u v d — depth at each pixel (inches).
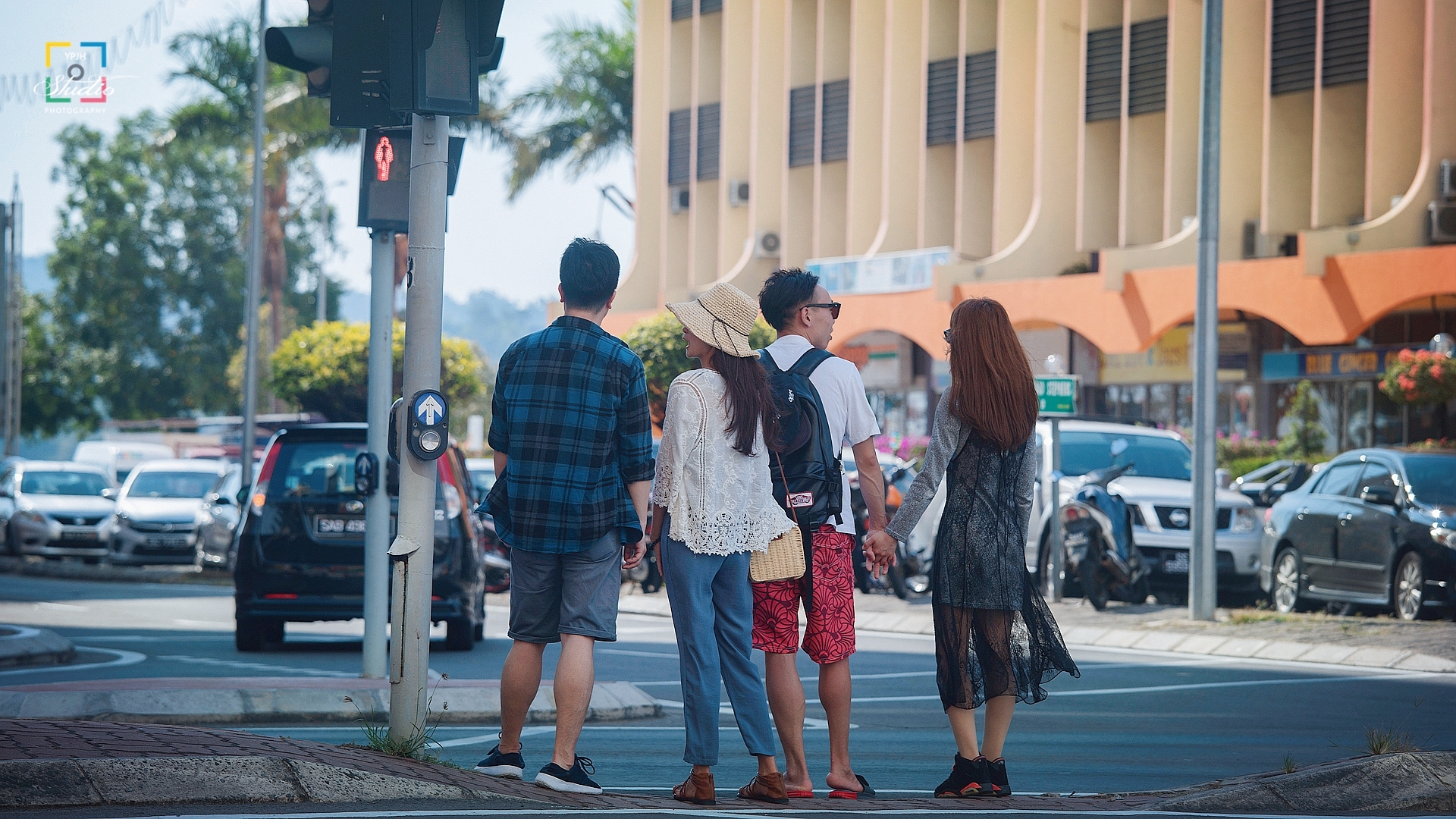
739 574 447.8
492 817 384.2
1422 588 1071.6
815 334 486.9
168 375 4761.3
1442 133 1822.1
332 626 1216.2
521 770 452.1
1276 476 1569.9
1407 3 1889.8
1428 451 1160.8
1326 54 1969.7
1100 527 1227.2
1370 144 1895.9
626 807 421.7
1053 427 1284.4
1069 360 2358.5
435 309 478.0
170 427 4527.6
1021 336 2411.4
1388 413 2028.8
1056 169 2337.6
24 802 381.7
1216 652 1037.2
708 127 2999.5
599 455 439.2
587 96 3309.5
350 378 2763.3
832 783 466.0
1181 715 724.7
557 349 442.9
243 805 393.4
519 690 448.1
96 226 4692.4
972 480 464.4
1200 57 2142.0
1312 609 1234.6
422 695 471.8
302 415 3174.2
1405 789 449.4
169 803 390.9
